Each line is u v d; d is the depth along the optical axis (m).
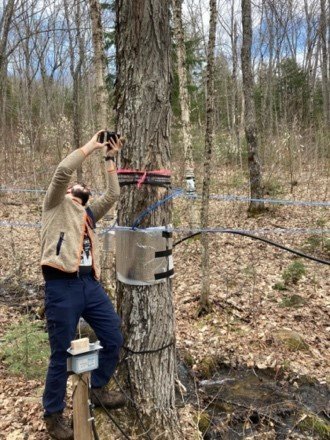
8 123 19.88
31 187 13.66
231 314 6.56
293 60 26.72
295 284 7.52
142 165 3.25
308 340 6.02
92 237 3.32
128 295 3.41
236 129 17.98
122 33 3.22
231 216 11.30
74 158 3.03
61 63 19.73
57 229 3.15
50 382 3.17
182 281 7.75
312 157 14.92
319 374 5.39
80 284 3.17
